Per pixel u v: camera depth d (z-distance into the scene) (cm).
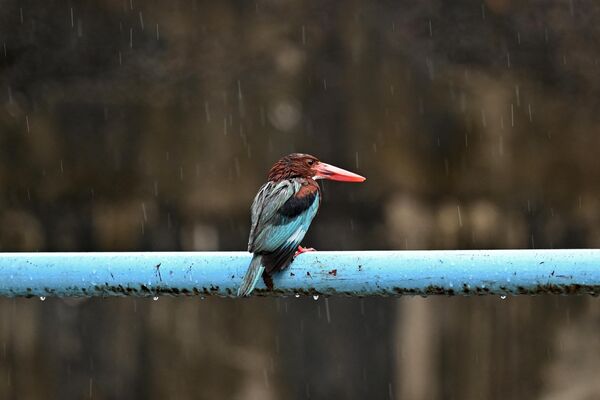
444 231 1434
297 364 1477
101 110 1417
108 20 1404
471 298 1472
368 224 1446
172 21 1404
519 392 1458
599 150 1420
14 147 1412
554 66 1407
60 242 1434
